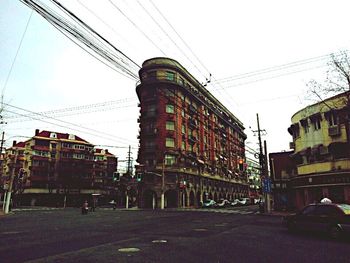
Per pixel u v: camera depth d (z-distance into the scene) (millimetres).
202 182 59125
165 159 49750
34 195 67562
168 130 50688
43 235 12133
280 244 9938
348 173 26125
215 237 11531
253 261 7273
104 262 7016
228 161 74875
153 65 52250
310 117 31203
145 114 51938
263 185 31578
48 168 69375
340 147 27891
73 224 17609
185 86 54938
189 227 15586
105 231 13664
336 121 28422
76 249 8750
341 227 11078
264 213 29391
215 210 38625
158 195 48625
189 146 56312
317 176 28750
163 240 10625
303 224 12625
